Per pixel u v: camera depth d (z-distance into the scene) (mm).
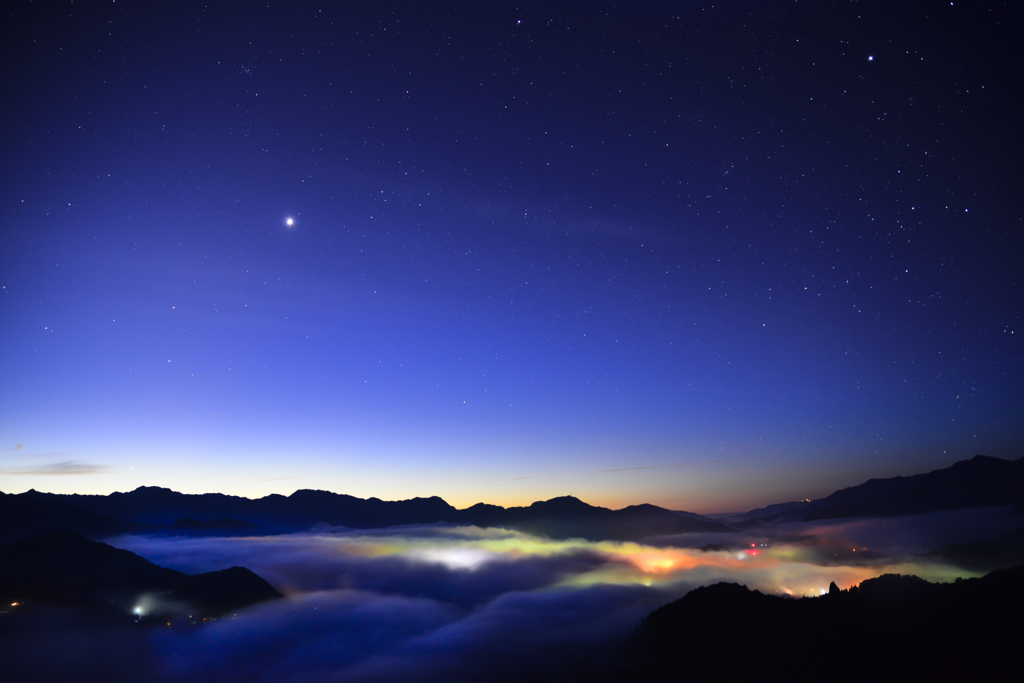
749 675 95188
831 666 92562
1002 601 98312
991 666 78938
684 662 108875
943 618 98812
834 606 117000
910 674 82312
